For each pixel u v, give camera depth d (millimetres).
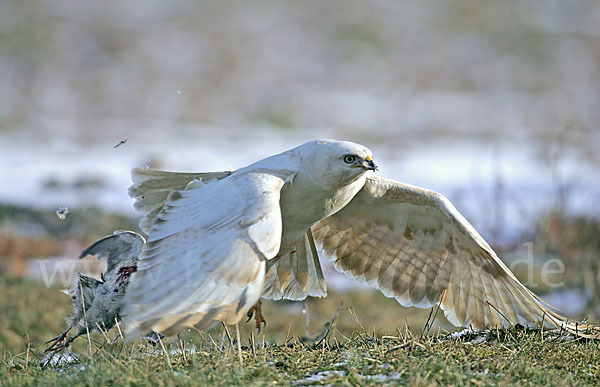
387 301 12555
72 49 45031
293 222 8086
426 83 43750
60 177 20219
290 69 44938
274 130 32594
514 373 6461
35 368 7070
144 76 41625
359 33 52375
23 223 16078
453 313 8477
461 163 25703
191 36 49938
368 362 6777
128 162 23266
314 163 7715
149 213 8148
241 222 6301
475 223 17203
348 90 41531
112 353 7188
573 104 39781
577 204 18266
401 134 32250
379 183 8367
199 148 27500
